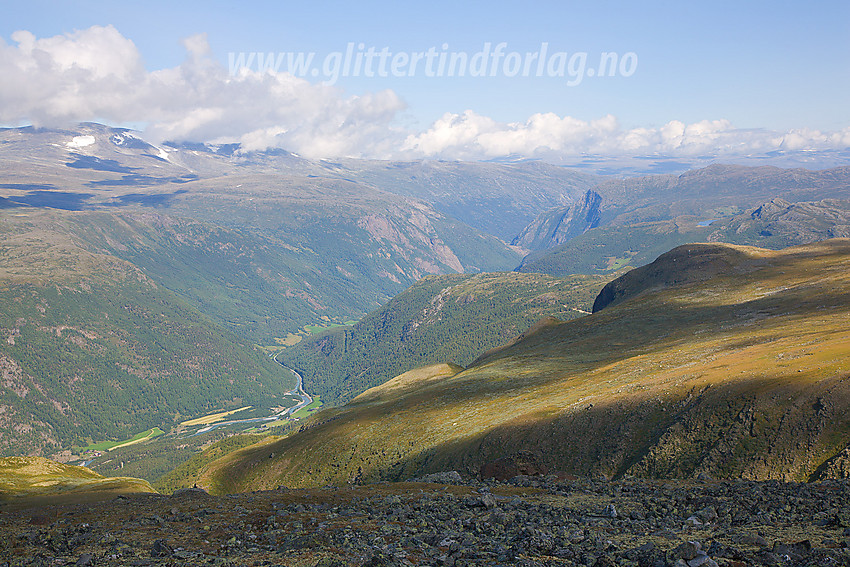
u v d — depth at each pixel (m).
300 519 33.59
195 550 26.03
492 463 58.50
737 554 19.11
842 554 17.66
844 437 62.22
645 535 25.41
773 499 33.91
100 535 29.92
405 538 26.66
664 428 86.56
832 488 36.06
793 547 18.97
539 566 19.66
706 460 73.06
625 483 46.41
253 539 28.78
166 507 41.06
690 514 31.08
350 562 21.08
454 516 33.12
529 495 43.16
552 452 99.44
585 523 29.61
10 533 31.25
